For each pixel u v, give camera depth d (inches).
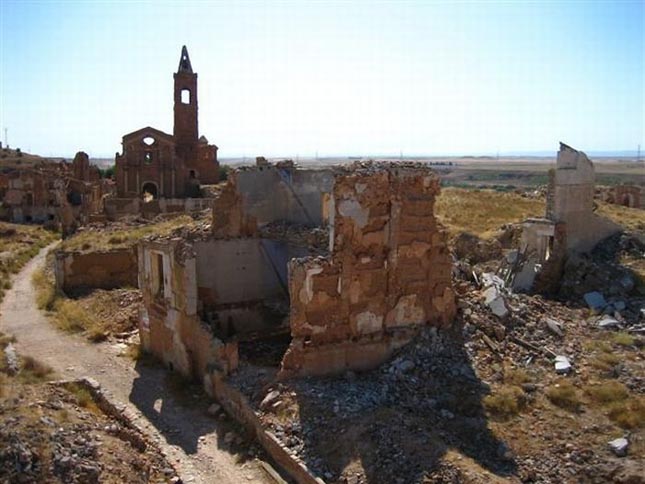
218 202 844.6
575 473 416.2
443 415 498.0
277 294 841.5
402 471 407.8
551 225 897.5
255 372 576.1
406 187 587.8
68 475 362.3
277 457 458.9
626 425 470.9
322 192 888.9
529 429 473.4
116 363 701.3
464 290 739.4
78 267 1074.7
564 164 908.6
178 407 577.6
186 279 628.4
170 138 2536.9
